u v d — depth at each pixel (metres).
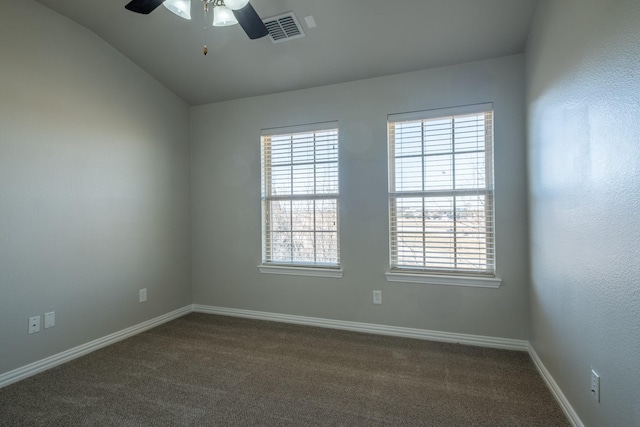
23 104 2.26
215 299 3.64
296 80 3.14
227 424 1.74
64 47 2.51
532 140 2.33
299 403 1.93
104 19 2.58
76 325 2.58
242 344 2.79
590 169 1.46
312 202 3.26
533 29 2.26
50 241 2.42
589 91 1.45
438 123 2.82
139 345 2.79
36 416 1.81
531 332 2.47
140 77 3.14
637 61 1.10
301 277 3.27
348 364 2.41
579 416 1.61
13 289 2.20
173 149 3.51
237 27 2.59
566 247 1.74
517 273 2.58
